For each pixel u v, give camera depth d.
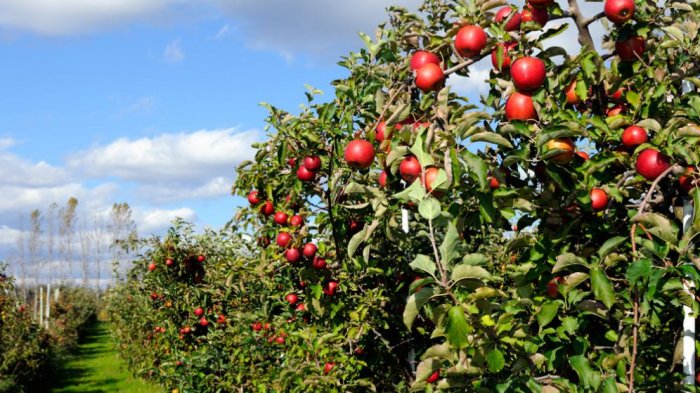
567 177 2.58
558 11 2.74
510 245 2.71
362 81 3.28
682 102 2.79
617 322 2.75
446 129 2.59
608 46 2.90
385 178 2.84
